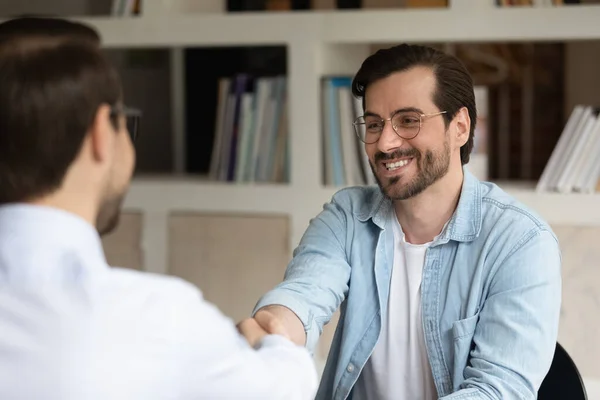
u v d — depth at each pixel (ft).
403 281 5.63
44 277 3.13
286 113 8.97
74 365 3.02
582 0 8.77
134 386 3.05
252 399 3.33
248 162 9.17
